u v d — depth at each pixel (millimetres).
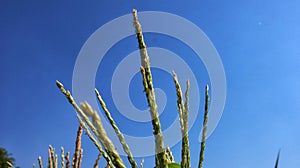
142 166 726
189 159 699
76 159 887
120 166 601
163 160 672
